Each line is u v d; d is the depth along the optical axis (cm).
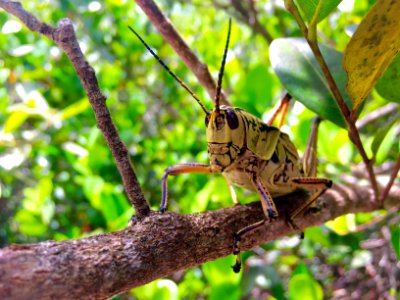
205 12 22
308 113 13
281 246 16
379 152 10
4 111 17
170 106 20
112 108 19
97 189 14
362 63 6
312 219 8
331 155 13
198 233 6
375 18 5
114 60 19
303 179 8
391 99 7
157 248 5
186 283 15
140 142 18
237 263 7
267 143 8
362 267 19
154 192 17
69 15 19
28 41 18
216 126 8
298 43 9
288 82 8
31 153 18
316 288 12
